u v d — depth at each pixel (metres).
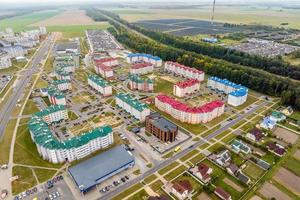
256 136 185.75
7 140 185.88
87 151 170.25
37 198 136.75
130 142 184.25
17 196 137.88
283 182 148.50
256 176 153.00
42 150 164.12
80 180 143.88
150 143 183.00
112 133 180.00
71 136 191.38
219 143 183.25
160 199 130.00
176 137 189.25
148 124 194.38
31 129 178.88
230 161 164.88
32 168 158.25
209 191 140.62
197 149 176.62
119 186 145.38
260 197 138.00
